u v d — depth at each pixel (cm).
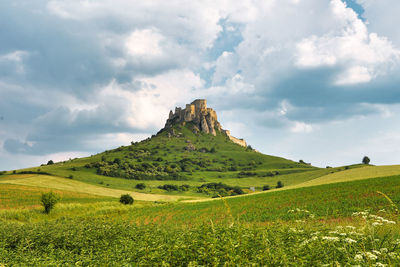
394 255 595
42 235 1509
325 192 4731
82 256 1022
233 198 5966
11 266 980
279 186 16938
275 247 734
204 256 700
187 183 18550
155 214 4191
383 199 3312
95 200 8194
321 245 695
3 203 6172
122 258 885
